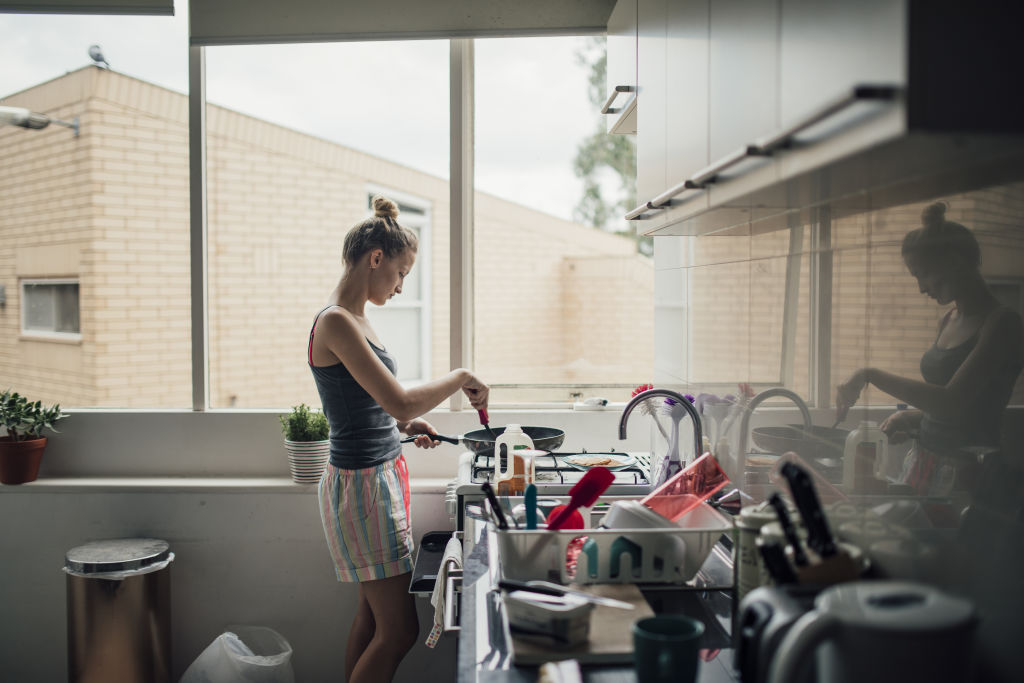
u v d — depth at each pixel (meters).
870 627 0.77
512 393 2.76
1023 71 0.69
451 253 2.67
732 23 1.12
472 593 1.34
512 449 2.00
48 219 2.91
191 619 2.57
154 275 3.02
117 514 2.55
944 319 1.06
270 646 2.53
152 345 3.02
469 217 2.70
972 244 1.04
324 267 3.21
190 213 2.63
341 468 2.07
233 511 2.54
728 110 1.14
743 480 1.60
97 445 2.66
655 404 2.14
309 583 2.55
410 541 2.14
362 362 1.97
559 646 1.08
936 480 1.07
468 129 2.67
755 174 1.05
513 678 1.03
